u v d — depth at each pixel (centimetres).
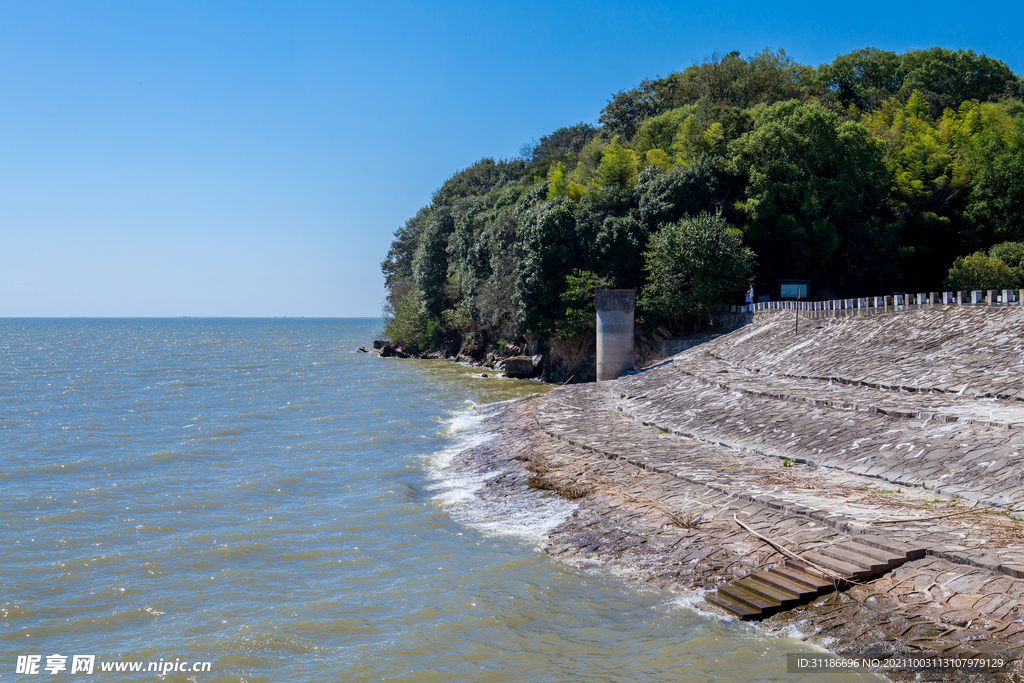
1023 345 2586
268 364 9569
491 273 7456
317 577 1775
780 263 5691
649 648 1318
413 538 2052
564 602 1555
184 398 5581
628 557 1756
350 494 2572
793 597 1379
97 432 3975
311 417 4459
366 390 5891
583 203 6047
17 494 2594
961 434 2019
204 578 1780
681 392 3662
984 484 1738
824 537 1570
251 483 2720
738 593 1454
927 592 1284
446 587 1677
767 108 6569
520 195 8075
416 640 1416
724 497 1955
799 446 2423
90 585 1742
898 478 1944
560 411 3759
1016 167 5750
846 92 8975
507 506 2322
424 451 3356
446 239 9275
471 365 8275
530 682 1238
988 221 6044
